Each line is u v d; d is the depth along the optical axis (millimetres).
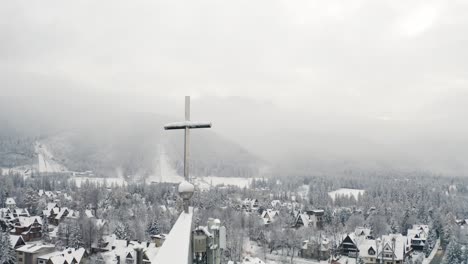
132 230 111000
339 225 132500
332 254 102125
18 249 88500
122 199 168000
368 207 173750
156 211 134750
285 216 138000
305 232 113812
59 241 104625
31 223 113312
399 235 110000
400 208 162250
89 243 100250
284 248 109000
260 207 174000
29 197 162000
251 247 108000
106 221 120250
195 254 9320
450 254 94188
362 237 115312
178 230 8281
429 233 117562
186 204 9602
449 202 191375
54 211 135750
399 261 98312
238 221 120375
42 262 85562
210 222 9891
